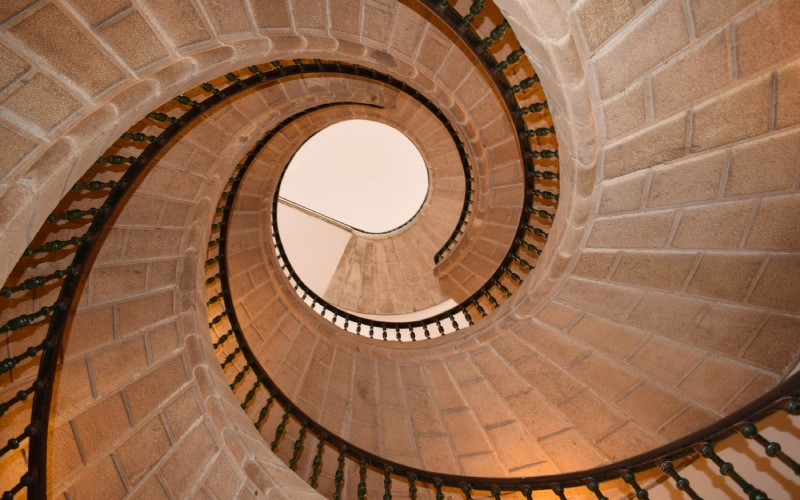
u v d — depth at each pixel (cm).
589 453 375
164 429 293
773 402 208
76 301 288
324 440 388
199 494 281
